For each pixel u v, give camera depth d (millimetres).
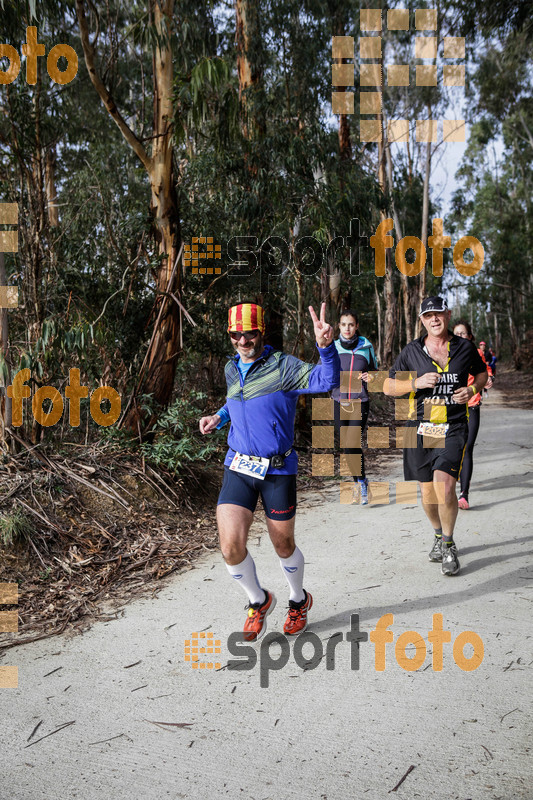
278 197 9492
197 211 9125
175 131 7113
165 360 6973
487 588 4270
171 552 5184
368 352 6875
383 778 2416
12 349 6449
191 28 7938
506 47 19250
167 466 6508
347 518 6352
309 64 11234
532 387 30422
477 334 70375
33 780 2480
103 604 4230
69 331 5988
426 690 3039
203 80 6930
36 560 4660
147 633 3781
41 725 2859
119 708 2986
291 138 9516
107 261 8109
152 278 7930
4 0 6430
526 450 9883
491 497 6848
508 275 39062
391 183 22000
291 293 10414
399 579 4539
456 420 4613
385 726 2758
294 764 2527
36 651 3590
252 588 3582
